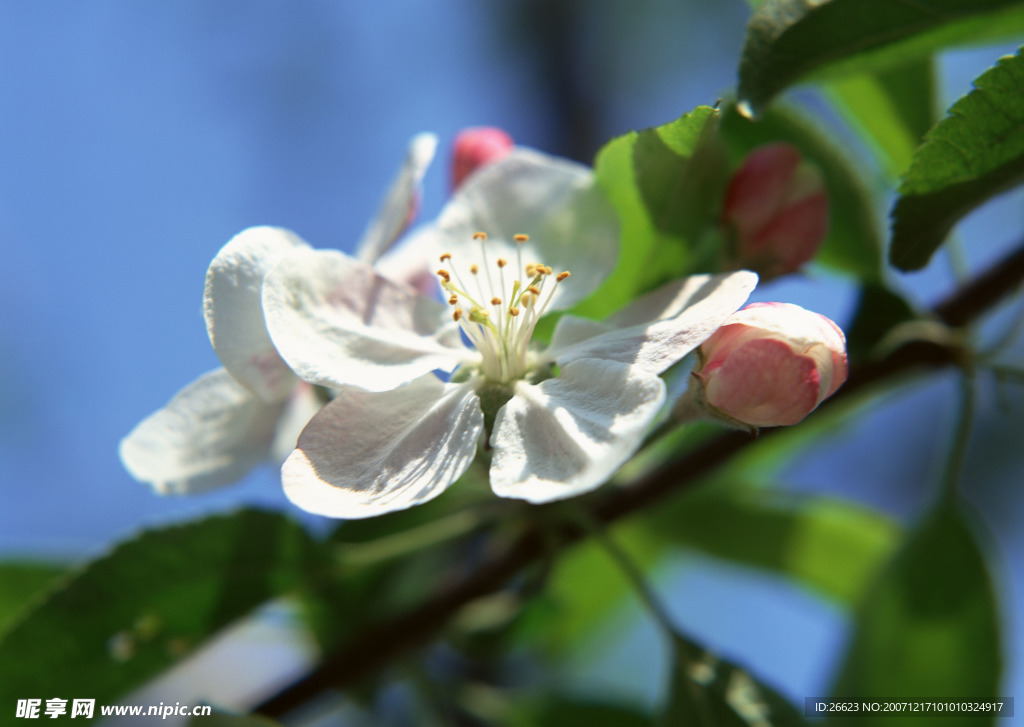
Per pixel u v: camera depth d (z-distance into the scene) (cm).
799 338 15
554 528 17
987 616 18
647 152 16
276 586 17
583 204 17
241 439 17
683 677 16
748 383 15
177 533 17
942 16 16
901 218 16
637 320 16
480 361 16
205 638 17
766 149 17
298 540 17
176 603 17
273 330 15
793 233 17
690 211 17
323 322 15
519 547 17
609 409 15
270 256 15
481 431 15
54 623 17
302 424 17
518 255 17
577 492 14
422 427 15
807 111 18
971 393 18
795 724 16
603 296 17
